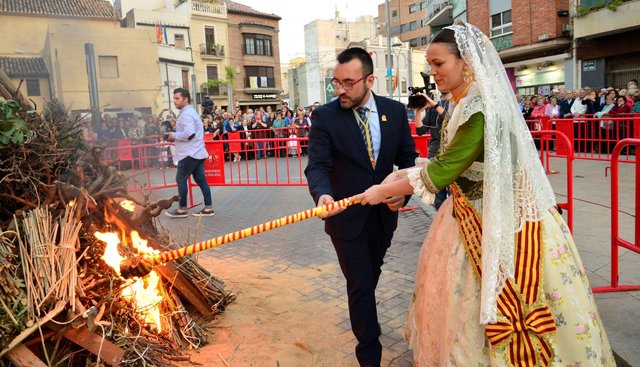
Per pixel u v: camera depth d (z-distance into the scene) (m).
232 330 3.47
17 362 2.31
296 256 5.23
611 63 18.70
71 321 2.45
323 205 2.53
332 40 52.72
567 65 20.42
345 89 2.83
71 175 3.13
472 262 2.20
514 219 2.14
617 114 11.83
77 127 3.42
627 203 6.75
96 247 2.96
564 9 20.25
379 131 2.95
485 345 2.17
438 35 2.27
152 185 10.45
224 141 8.84
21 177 2.82
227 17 45.44
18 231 2.64
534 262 2.13
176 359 2.98
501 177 2.10
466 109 2.15
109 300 2.77
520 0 21.67
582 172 9.80
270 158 15.98
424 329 2.40
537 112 15.41
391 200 2.75
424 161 2.79
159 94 32.88
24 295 2.45
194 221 7.24
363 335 2.81
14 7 27.03
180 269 3.43
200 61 43.75
